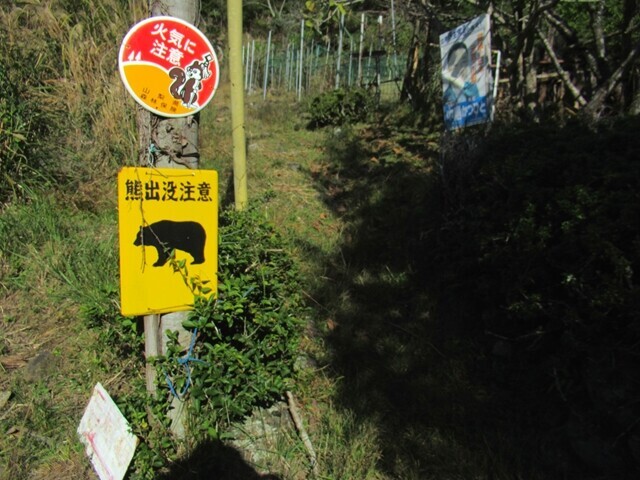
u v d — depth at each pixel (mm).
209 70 2492
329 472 2711
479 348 3734
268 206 5383
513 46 7430
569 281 2975
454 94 5129
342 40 11250
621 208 2838
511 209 3506
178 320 2660
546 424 3096
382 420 3143
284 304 3096
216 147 6871
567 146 3447
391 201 5465
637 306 2623
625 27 5863
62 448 2680
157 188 2412
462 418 3193
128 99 5223
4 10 5434
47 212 4523
